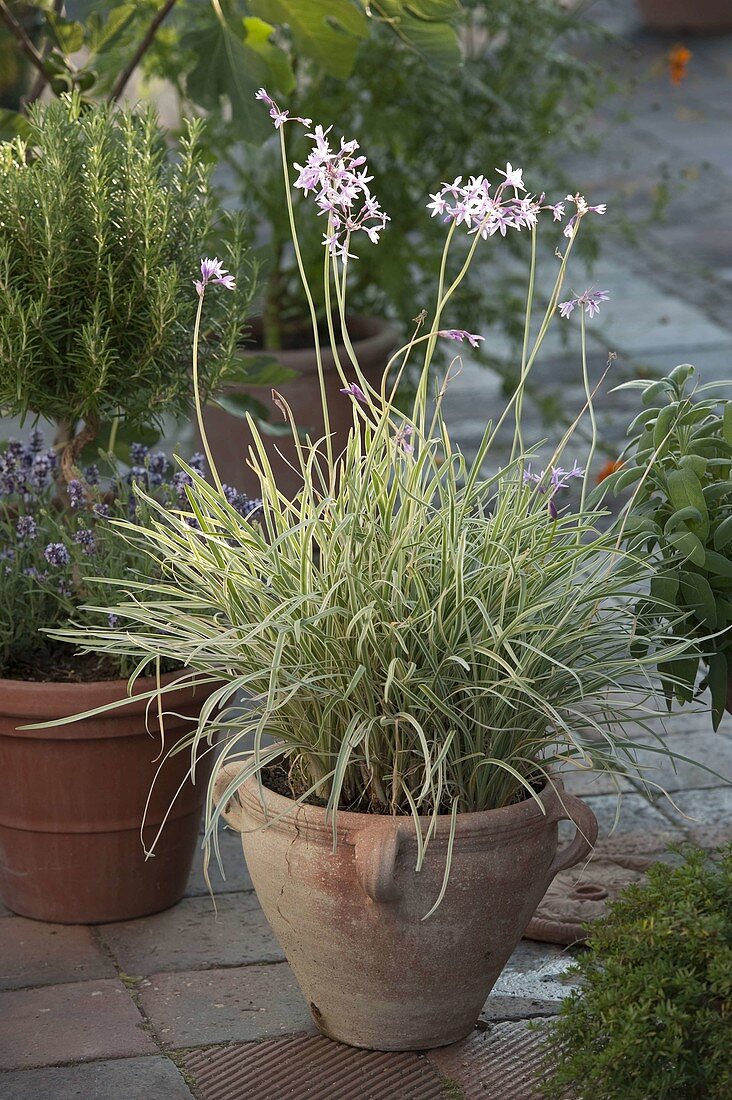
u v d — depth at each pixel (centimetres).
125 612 220
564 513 229
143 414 265
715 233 805
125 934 258
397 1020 217
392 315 520
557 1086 191
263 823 211
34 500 287
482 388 595
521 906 212
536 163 493
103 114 254
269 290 459
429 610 202
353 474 208
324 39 357
